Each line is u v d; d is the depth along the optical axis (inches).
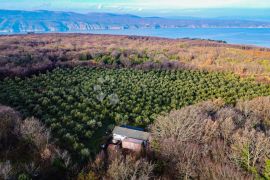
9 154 1908.2
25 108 2775.6
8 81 3649.1
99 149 2198.6
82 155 2011.6
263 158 1743.4
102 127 2591.0
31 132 2054.6
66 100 3120.1
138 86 3764.8
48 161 1838.1
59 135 2314.2
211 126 2170.3
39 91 3351.4
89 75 4244.6
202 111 2635.3
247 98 3548.2
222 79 4448.8
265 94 3764.8
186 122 2207.2
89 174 1669.5
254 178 1616.6
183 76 4534.9
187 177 1659.7
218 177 1551.4
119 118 2716.5
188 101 3319.4
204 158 1761.8
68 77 4037.9
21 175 1588.3
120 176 1620.3
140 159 1803.6
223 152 1846.7
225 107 2942.9
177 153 1845.5
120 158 1781.5
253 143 1825.8
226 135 2086.6
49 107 2807.6
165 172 1814.7
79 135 2359.7
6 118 2249.0
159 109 2989.7
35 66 4343.0
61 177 1759.4
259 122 2637.8
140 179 1574.8
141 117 2785.4
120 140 2321.6
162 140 2066.9
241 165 1749.5
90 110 2859.3
